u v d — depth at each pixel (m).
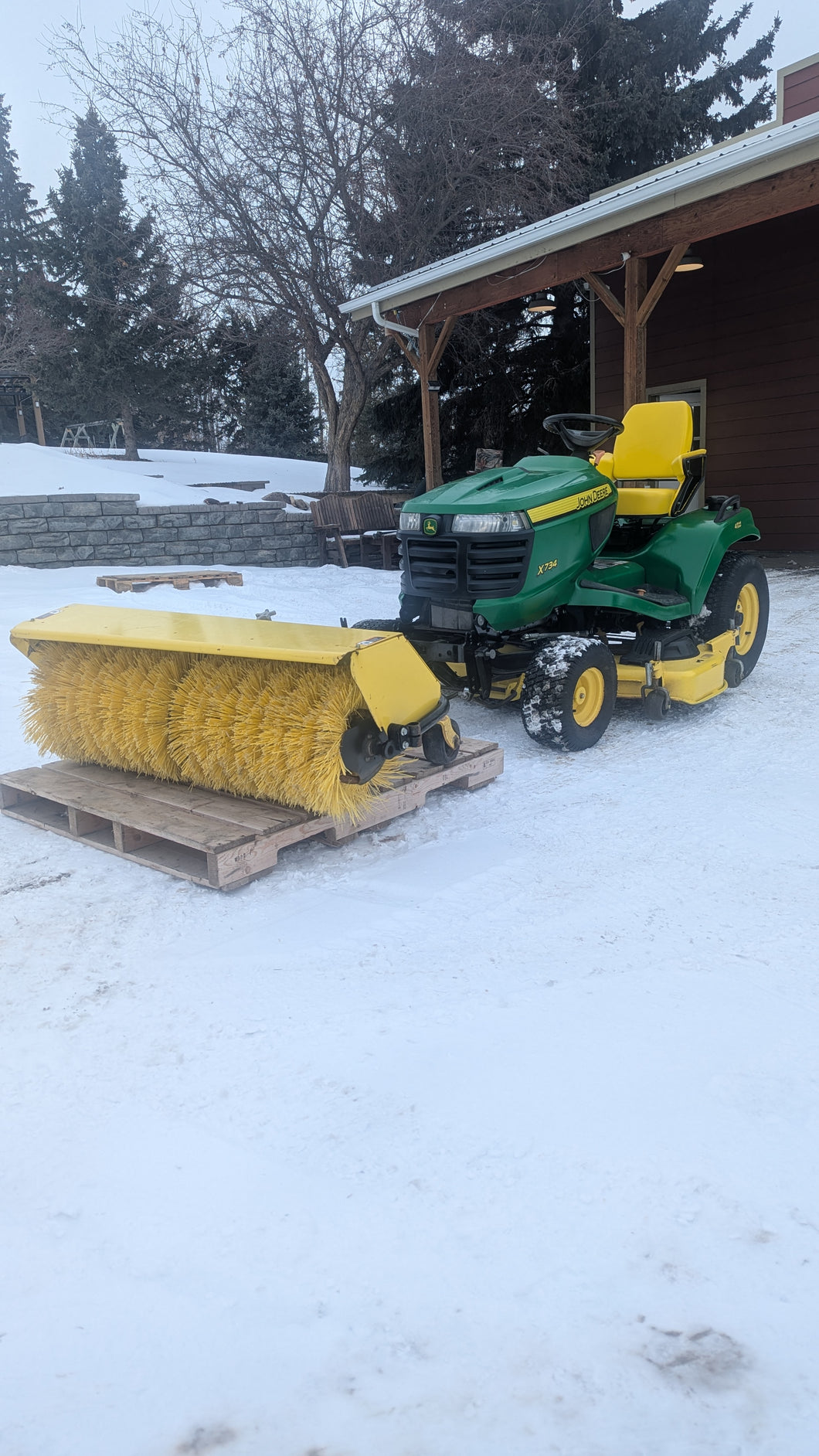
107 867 3.24
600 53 15.90
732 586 4.99
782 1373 1.29
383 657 2.99
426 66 13.53
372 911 2.78
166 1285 1.49
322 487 21.59
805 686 5.25
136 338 21.48
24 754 4.29
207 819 3.16
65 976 2.48
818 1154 1.69
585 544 4.38
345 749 3.00
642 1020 2.13
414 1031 2.14
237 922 2.77
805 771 3.86
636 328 8.00
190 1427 1.25
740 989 2.25
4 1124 1.90
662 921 2.62
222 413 32.53
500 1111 1.85
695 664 4.64
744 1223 1.54
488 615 4.17
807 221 10.15
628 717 4.89
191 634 3.21
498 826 3.44
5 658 5.88
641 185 7.13
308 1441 1.22
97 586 8.57
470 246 15.39
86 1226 1.62
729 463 11.50
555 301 16.09
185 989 2.39
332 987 2.36
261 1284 1.48
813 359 10.41
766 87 19.22
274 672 3.18
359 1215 1.61
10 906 2.93
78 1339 1.40
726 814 3.43
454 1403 1.26
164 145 13.19
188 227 13.54
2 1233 1.61
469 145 14.19
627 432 5.16
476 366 16.47
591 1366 1.31
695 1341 1.34
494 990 2.30
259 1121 1.87
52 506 9.68
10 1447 1.23
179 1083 2.01
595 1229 1.55
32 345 23.11
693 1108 1.83
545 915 2.70
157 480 13.11
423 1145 1.77
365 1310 1.42
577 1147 1.74
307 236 13.33
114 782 3.65
